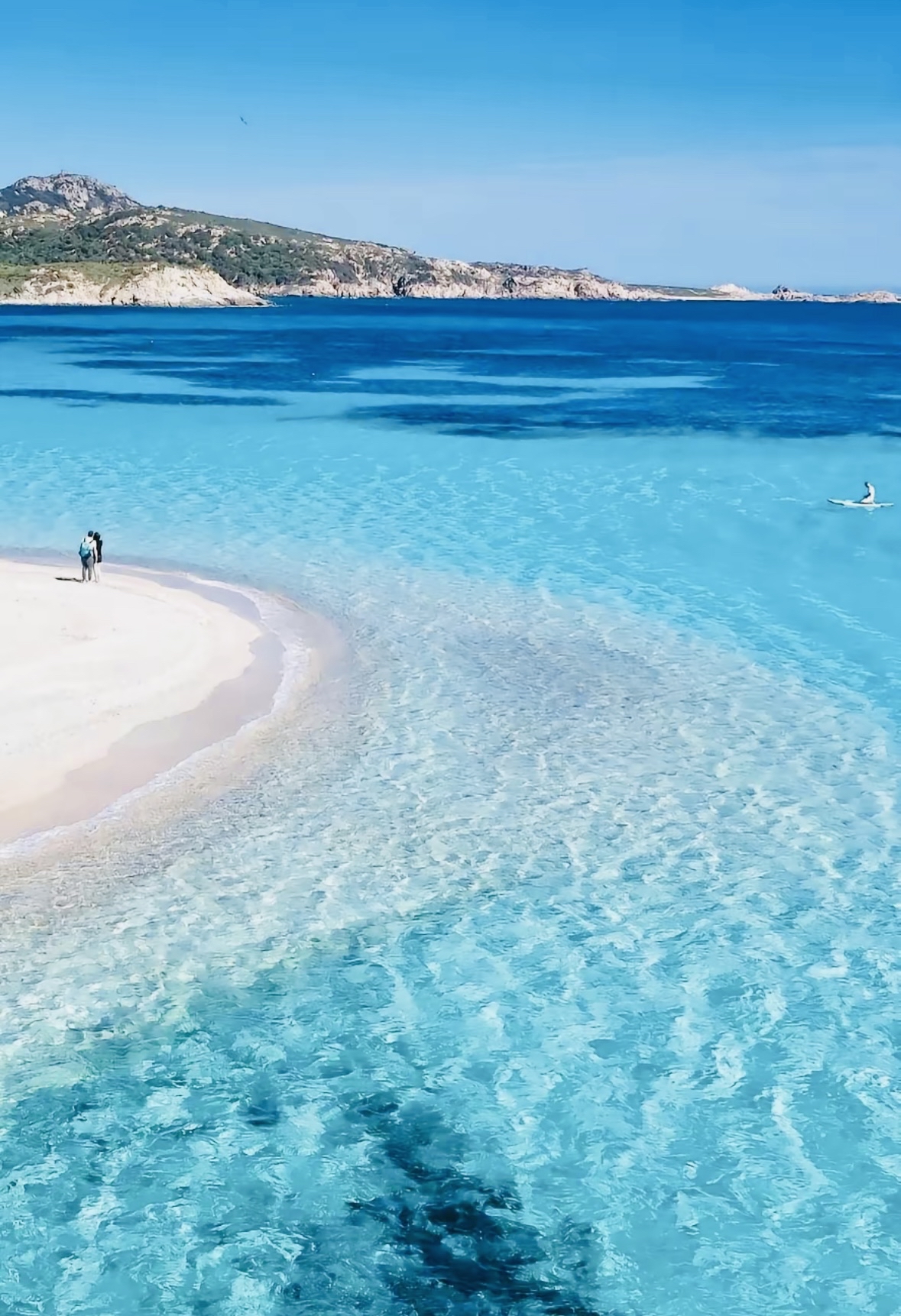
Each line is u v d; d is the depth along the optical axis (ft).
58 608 98.32
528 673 95.50
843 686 93.76
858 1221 43.65
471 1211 43.93
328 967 56.75
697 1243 42.78
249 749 78.38
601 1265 41.96
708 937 60.08
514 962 57.72
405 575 122.52
